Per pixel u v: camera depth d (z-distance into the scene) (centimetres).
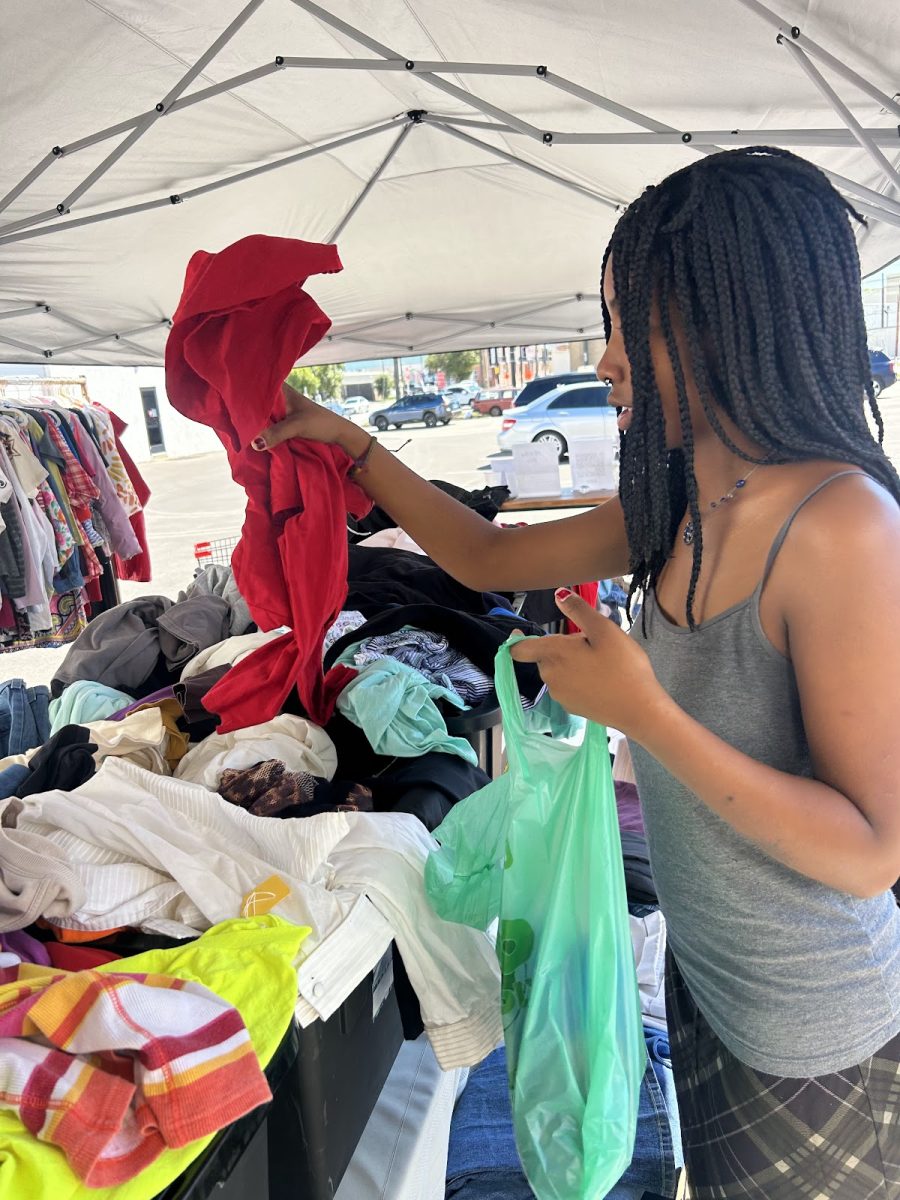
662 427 75
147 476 1328
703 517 76
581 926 88
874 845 61
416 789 131
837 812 62
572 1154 85
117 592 443
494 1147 135
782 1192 80
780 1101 77
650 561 82
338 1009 99
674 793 77
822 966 72
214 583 218
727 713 71
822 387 68
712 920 77
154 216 294
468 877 107
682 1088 92
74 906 96
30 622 358
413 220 350
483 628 184
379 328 477
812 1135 76
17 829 106
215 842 107
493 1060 152
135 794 112
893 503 64
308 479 113
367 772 143
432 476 966
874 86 176
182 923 100
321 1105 95
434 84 212
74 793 112
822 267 67
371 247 371
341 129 270
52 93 204
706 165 70
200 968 84
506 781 106
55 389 582
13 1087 65
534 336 505
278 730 136
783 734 70
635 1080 87
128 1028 68
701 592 73
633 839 184
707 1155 87
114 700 170
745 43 171
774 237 65
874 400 73
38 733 185
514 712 91
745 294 66
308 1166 96
